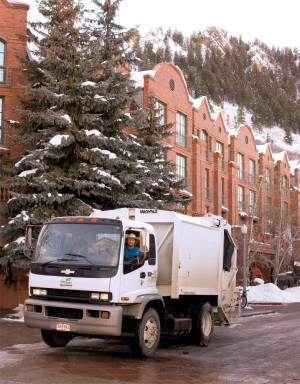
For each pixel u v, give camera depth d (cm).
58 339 1024
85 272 867
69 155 1808
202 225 1168
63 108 1789
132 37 2031
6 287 2000
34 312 893
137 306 909
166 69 3300
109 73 1908
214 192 4050
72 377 748
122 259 878
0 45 2150
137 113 2364
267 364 955
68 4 1788
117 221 903
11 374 755
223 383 772
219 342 1254
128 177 1848
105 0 2017
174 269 1037
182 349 1107
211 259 1220
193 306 1162
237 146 4594
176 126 3444
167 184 2209
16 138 1766
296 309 2655
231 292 1362
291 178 6234
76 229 920
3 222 1973
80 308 854
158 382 750
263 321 1900
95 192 1761
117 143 1814
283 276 4756
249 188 4762
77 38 1830
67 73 1791
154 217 1070
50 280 890
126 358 938
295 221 4894
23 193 1748
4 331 1276
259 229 4022
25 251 967
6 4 2155
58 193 1716
